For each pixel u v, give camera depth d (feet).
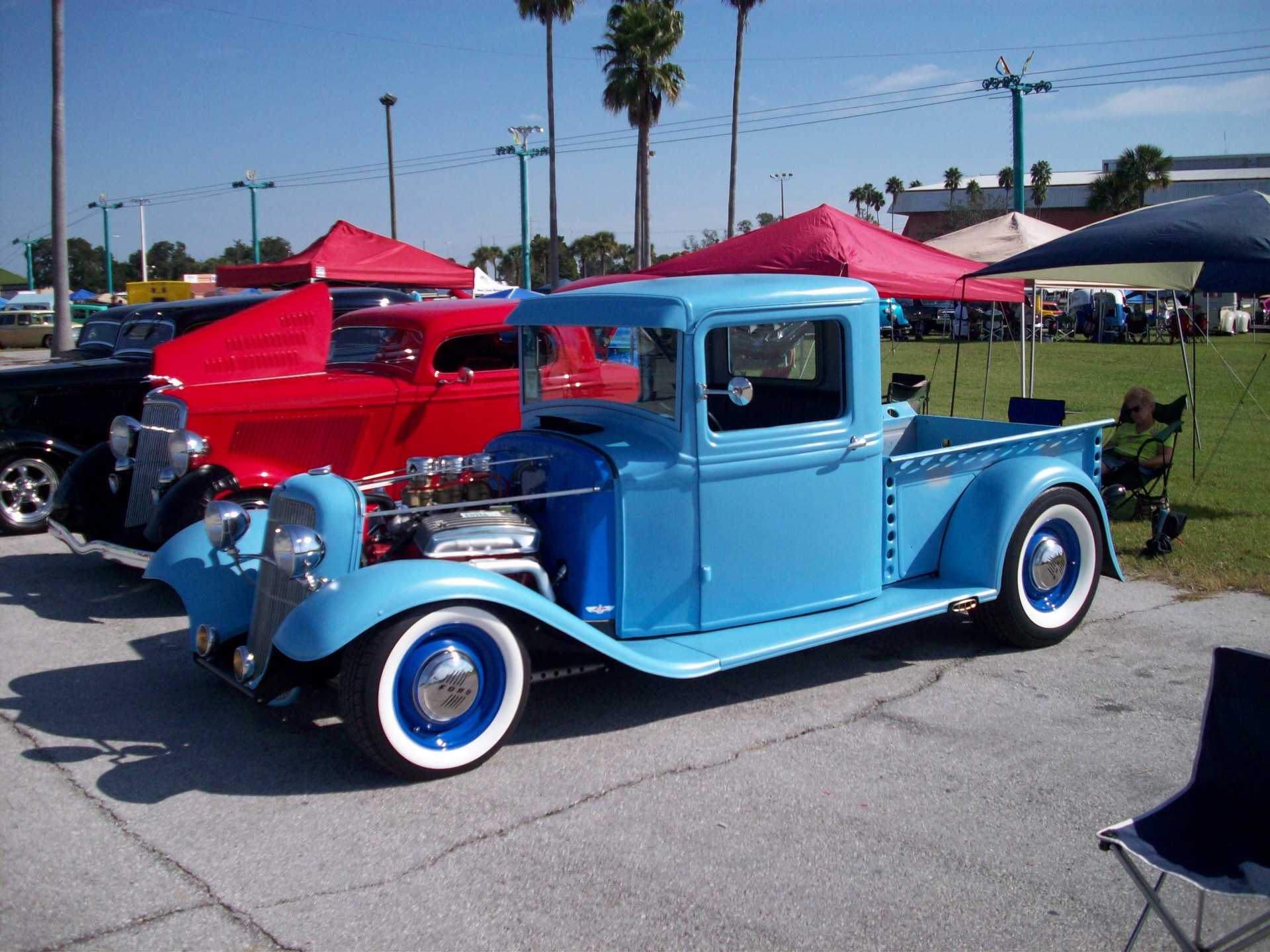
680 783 11.94
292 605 12.46
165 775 12.22
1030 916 9.27
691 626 13.94
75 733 13.55
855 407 14.60
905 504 15.78
